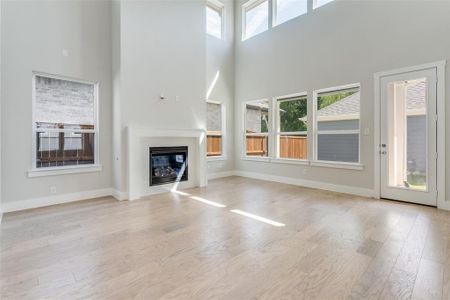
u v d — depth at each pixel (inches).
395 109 153.5
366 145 165.5
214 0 242.2
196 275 72.1
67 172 152.3
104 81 167.3
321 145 194.7
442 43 134.3
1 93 129.4
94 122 165.9
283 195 171.2
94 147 166.1
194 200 158.2
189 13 195.0
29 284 67.6
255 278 70.4
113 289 65.4
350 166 173.0
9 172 132.6
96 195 165.6
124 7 156.6
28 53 137.2
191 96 196.5
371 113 162.6
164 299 61.3
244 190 187.5
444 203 135.0
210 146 244.5
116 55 161.5
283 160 217.2
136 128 161.2
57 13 147.3
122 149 159.6
